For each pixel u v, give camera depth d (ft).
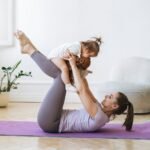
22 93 19.19
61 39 18.97
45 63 11.32
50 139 10.82
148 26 18.76
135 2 18.75
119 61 17.48
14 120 13.71
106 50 18.90
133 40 18.85
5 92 17.40
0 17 18.88
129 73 17.16
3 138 10.91
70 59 11.31
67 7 18.88
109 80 17.95
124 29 18.84
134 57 17.43
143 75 16.96
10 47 19.04
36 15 18.90
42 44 18.97
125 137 11.12
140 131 11.99
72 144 10.28
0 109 16.67
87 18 18.86
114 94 11.66
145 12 18.75
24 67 19.10
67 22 18.90
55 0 18.86
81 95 11.32
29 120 13.76
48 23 18.93
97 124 11.45
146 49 18.83
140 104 15.53
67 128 11.53
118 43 18.88
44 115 11.34
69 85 11.43
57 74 11.34
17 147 9.92
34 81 19.12
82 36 18.89
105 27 18.86
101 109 11.42
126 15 18.79
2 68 17.93
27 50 11.50
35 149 9.73
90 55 11.59
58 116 11.39
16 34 11.57
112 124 13.08
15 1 18.88
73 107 17.60
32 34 18.98
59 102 11.27
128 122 11.98
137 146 10.14
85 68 11.77
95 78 18.98
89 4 18.81
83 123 11.47
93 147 9.99
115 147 10.02
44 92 19.16
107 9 18.80
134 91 15.37
